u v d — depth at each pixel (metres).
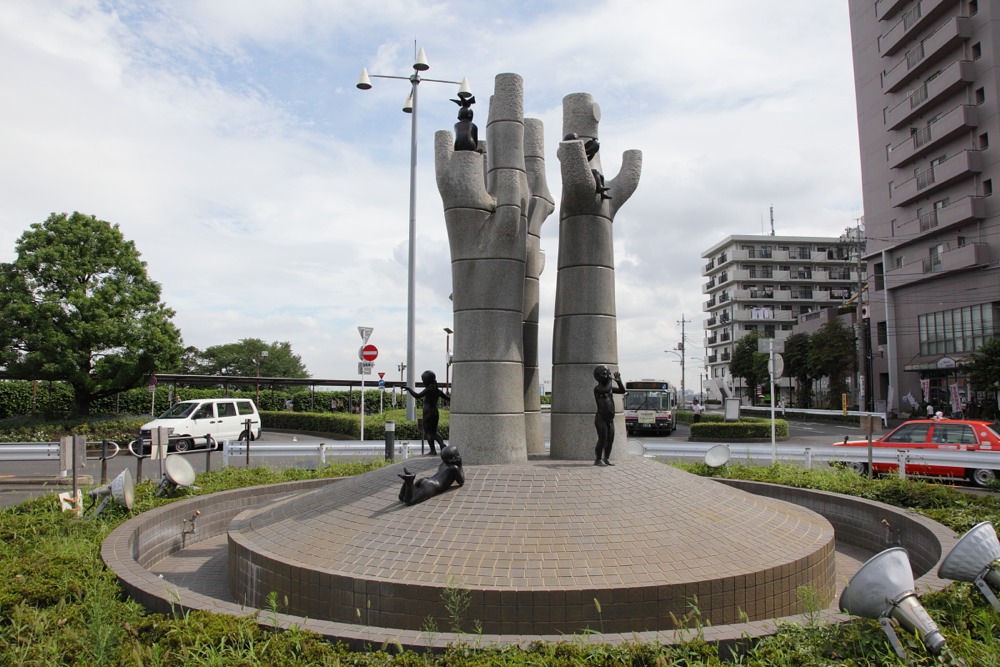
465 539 6.37
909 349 40.12
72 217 27.16
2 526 8.05
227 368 62.09
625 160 9.91
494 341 8.71
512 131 9.02
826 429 35.38
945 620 4.82
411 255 21.50
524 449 8.77
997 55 33.38
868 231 43.12
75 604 5.32
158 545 8.89
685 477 8.38
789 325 71.88
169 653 4.38
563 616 5.54
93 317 26.34
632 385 31.48
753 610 6.05
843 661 4.27
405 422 22.70
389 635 4.69
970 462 13.74
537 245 10.53
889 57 40.84
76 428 25.31
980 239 34.75
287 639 4.61
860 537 9.64
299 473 13.05
